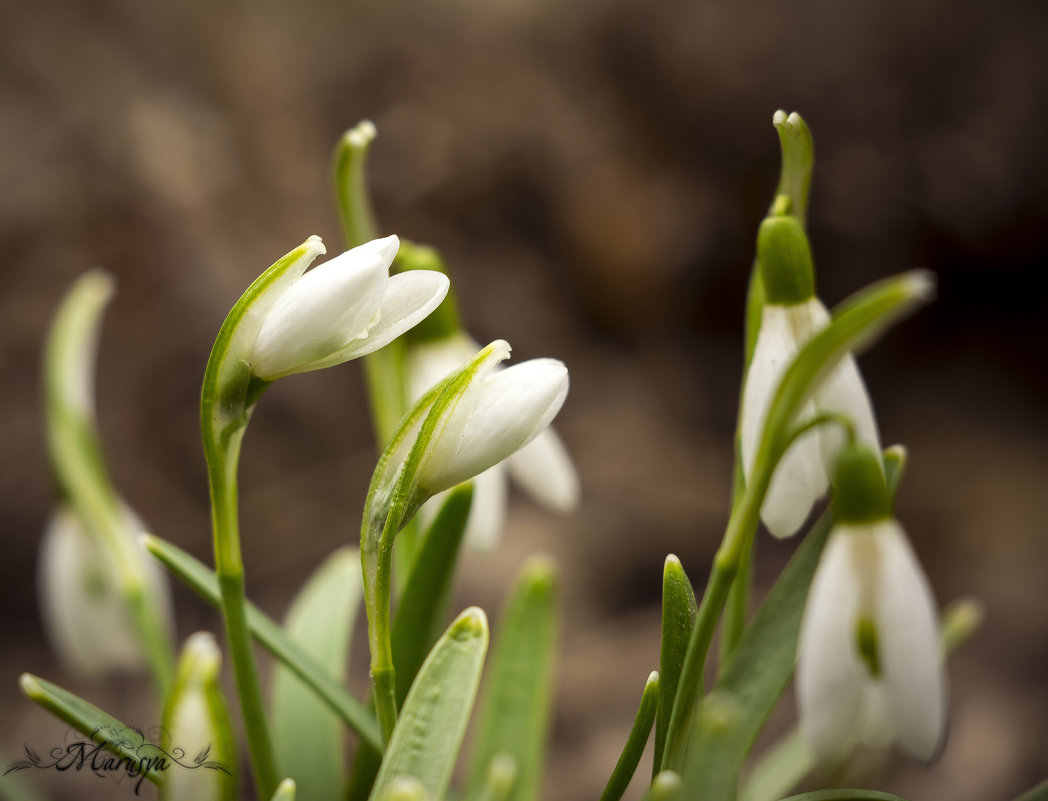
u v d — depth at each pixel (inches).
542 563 11.4
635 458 31.2
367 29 38.4
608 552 26.6
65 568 11.3
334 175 10.4
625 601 25.4
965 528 30.2
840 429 9.0
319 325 8.4
